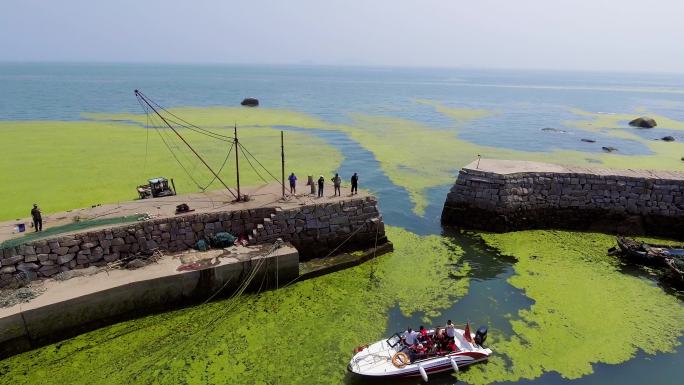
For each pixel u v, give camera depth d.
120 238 24.56
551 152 61.91
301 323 22.59
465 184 35.19
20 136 60.50
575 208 34.94
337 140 66.38
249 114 92.12
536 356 20.38
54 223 25.06
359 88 195.50
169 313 23.23
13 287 21.75
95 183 40.09
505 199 34.00
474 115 104.00
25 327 19.84
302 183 34.41
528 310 23.94
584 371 19.45
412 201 40.56
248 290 25.11
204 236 26.84
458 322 22.86
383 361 19.16
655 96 193.00
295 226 28.19
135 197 36.25
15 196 36.09
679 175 34.91
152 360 19.77
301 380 18.66
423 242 32.41
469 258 30.05
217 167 47.44
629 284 26.70
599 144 69.12
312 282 26.64
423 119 93.94
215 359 19.88
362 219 30.19
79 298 20.89
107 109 94.62
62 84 167.00
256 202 29.23
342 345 20.95
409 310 23.91
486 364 19.92
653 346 21.17
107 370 19.11
